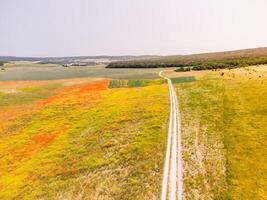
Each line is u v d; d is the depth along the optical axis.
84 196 27.80
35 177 34.38
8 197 31.00
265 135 33.16
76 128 49.50
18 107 72.38
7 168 39.00
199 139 35.31
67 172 33.59
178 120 43.41
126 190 27.14
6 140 49.56
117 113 52.72
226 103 46.75
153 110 50.47
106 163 33.56
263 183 24.73
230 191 24.19
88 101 69.19
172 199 24.22
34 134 50.50
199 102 50.81
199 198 23.88
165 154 32.59
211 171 27.66
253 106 42.81
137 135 40.06
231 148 31.45
